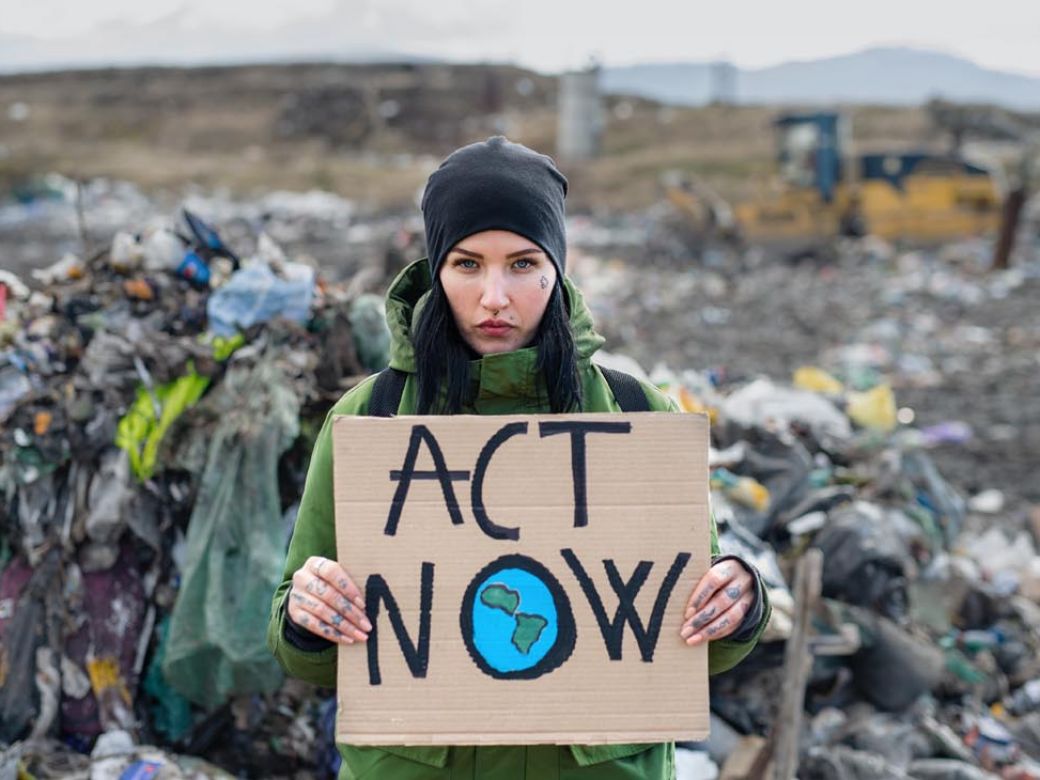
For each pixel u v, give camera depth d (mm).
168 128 68438
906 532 5074
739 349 14781
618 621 1958
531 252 1965
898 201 25391
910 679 4340
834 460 5473
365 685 1946
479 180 1950
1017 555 6098
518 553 1963
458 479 1968
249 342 3857
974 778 4074
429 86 73625
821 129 25234
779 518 4719
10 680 3574
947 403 11906
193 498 3744
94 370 3717
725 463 4824
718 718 4062
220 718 3711
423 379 2031
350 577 1957
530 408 2064
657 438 1969
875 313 17953
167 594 3725
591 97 55969
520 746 2006
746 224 25406
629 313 17734
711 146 57688
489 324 1989
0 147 60844
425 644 1953
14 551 3748
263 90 74500
